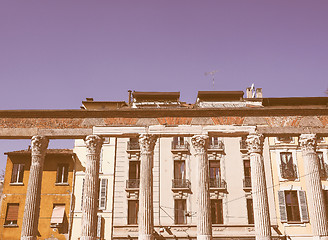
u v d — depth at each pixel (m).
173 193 37.09
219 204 36.94
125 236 35.69
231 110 28.64
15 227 36.88
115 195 37.38
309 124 28.36
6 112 28.98
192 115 28.69
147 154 27.55
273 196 36.72
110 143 39.44
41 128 28.72
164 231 35.69
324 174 37.25
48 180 38.50
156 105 41.59
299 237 35.34
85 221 25.56
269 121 28.44
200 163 27.27
